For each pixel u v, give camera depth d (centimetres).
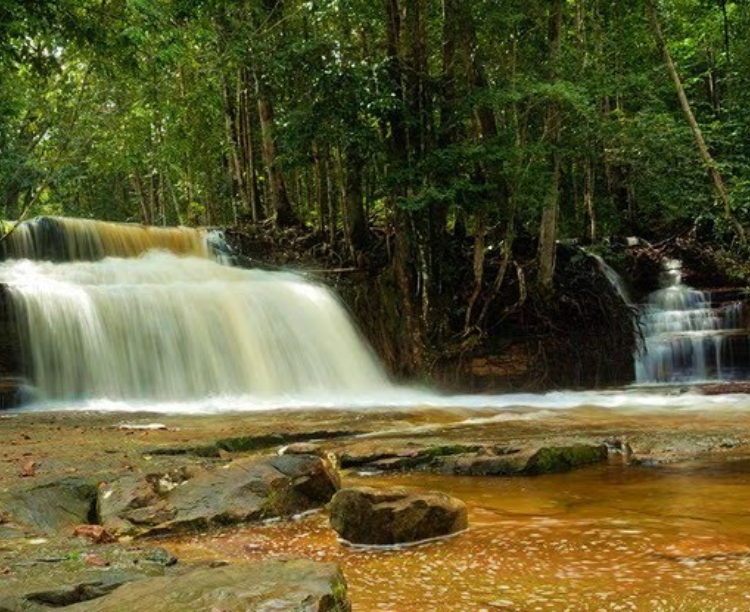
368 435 934
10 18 1188
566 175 2627
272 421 1048
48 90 1742
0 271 1522
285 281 1739
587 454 778
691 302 2061
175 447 781
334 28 1967
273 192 2219
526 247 2052
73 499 580
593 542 479
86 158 2212
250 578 325
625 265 2222
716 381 1822
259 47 1792
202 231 2016
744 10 2436
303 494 600
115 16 1247
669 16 2542
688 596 371
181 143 2511
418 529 496
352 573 431
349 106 1734
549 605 365
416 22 1788
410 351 1753
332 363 1631
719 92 2662
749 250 1917
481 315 1789
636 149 1970
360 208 2045
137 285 1484
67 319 1322
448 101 1817
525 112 1808
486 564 440
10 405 1227
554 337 1819
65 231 1772
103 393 1335
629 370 1894
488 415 1170
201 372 1440
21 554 418
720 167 1788
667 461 770
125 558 407
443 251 1886
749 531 498
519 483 695
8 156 1969
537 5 1773
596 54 1959
